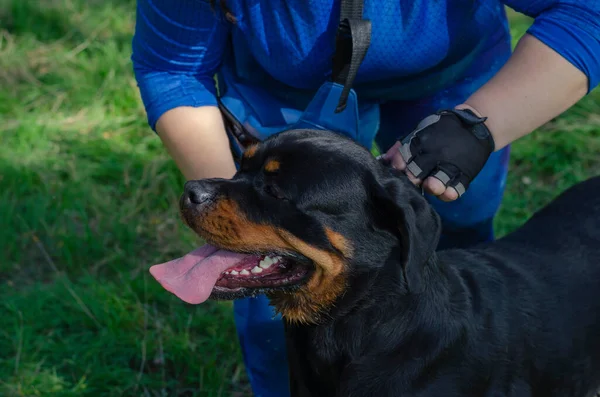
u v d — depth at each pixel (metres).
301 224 2.47
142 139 5.36
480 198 3.28
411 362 2.52
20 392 3.54
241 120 3.05
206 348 3.82
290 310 2.66
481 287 2.71
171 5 2.78
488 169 3.20
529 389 2.74
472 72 3.06
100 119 5.54
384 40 2.70
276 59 2.81
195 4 2.76
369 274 2.52
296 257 2.55
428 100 3.10
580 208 3.14
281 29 2.71
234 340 3.87
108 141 5.27
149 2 2.82
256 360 3.34
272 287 2.60
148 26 2.87
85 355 3.73
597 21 2.54
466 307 2.61
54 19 6.82
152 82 2.95
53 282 4.25
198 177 2.92
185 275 2.59
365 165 2.49
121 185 4.96
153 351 3.79
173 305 4.06
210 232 2.54
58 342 3.88
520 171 5.08
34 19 6.83
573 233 3.03
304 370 2.72
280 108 3.05
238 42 2.91
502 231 4.55
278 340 3.27
